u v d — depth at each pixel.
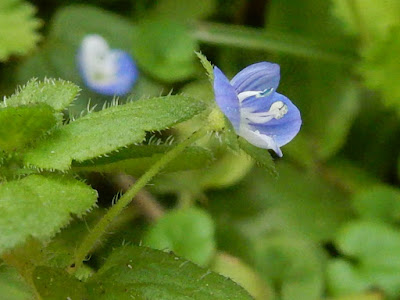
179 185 0.14
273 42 0.15
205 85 0.15
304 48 0.15
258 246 0.14
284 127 0.10
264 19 0.16
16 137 0.09
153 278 0.10
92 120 0.09
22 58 0.15
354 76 0.15
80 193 0.09
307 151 0.15
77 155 0.09
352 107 0.15
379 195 0.14
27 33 0.15
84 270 0.12
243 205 0.14
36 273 0.09
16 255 0.09
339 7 0.15
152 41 0.15
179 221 0.13
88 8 0.15
